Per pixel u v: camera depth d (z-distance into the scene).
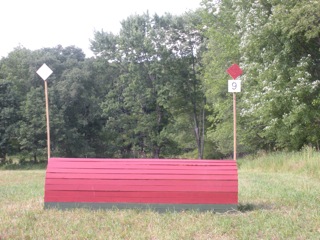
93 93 50.47
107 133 51.00
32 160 49.62
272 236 6.06
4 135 46.31
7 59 52.97
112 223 6.82
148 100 48.72
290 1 19.38
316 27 18.00
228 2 28.06
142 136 50.78
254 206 8.31
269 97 19.88
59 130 46.44
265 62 21.08
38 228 6.62
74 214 7.43
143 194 7.69
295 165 16.81
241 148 33.38
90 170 7.86
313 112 19.75
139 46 47.72
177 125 49.09
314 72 21.09
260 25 20.59
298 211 7.55
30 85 50.03
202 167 7.80
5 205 9.11
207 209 7.64
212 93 31.59
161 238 6.00
